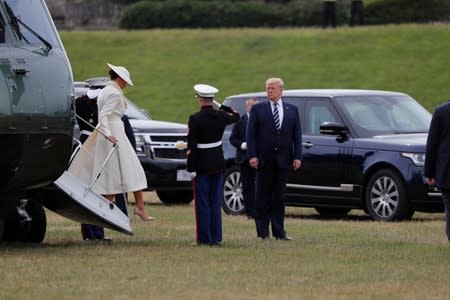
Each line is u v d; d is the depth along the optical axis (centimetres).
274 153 4434
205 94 4188
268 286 3156
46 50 3812
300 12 16712
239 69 14688
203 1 17338
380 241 4388
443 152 3812
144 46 16012
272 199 4478
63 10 18262
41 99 3694
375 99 5869
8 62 3641
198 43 15925
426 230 4916
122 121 4612
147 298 2931
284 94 5934
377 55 14388
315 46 15062
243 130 5581
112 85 4466
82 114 4588
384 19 16050
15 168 3706
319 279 3300
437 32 14875
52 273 3350
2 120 3556
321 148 5684
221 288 3108
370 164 5506
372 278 3325
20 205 4150
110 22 18075
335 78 13812
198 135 4172
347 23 16425
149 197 7225
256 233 4731
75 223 5234
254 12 16950
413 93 13012
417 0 15988
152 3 17425
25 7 3850
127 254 3853
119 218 4169
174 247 4097
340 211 6091
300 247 4125
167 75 14825
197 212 4194
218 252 3938
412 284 3212
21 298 2902
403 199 5388
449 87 13112
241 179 5631
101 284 3148
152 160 6394
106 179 4484
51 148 3784
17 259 3672
